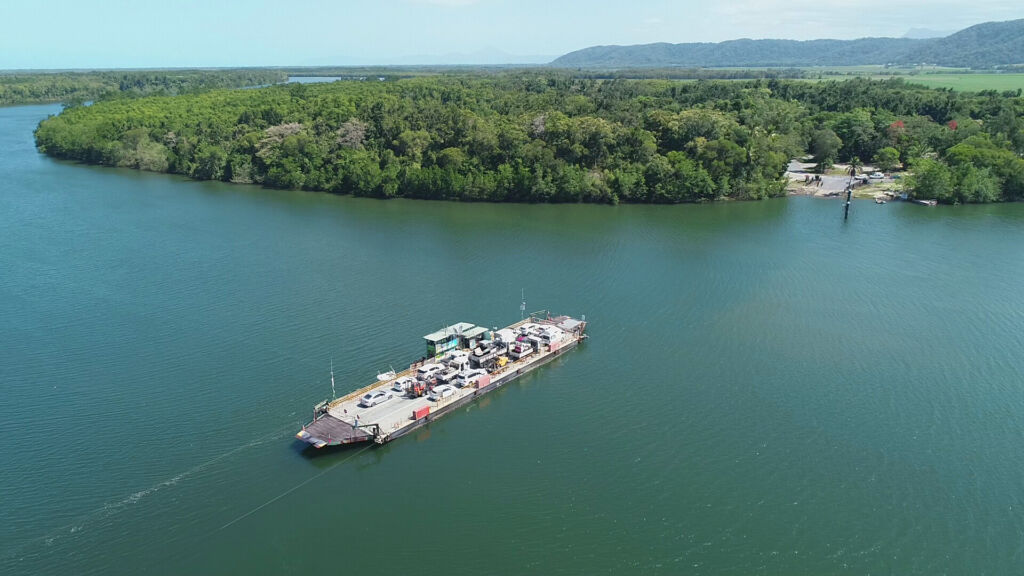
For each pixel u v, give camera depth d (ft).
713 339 426.92
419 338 421.59
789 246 628.28
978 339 422.82
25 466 295.89
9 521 265.13
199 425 327.67
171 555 251.39
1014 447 313.12
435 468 304.71
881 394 359.05
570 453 314.35
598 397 363.15
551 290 510.58
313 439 307.58
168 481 289.33
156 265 559.79
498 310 469.57
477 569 246.27
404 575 243.81
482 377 367.45
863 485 289.53
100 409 339.16
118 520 267.39
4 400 346.54
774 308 475.31
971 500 279.69
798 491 286.46
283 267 557.33
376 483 293.84
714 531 264.52
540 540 260.21
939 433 324.60
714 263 576.20
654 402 355.97
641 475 297.74
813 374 380.78
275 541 259.19
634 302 488.02
